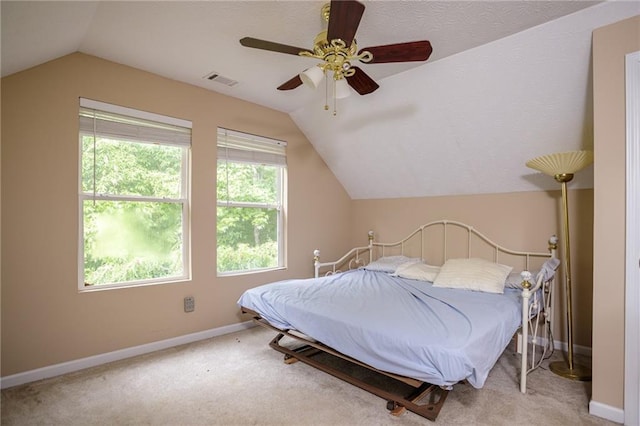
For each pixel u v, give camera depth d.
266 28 2.20
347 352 2.02
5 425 1.85
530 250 3.17
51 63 2.44
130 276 2.87
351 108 3.44
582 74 2.29
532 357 2.57
